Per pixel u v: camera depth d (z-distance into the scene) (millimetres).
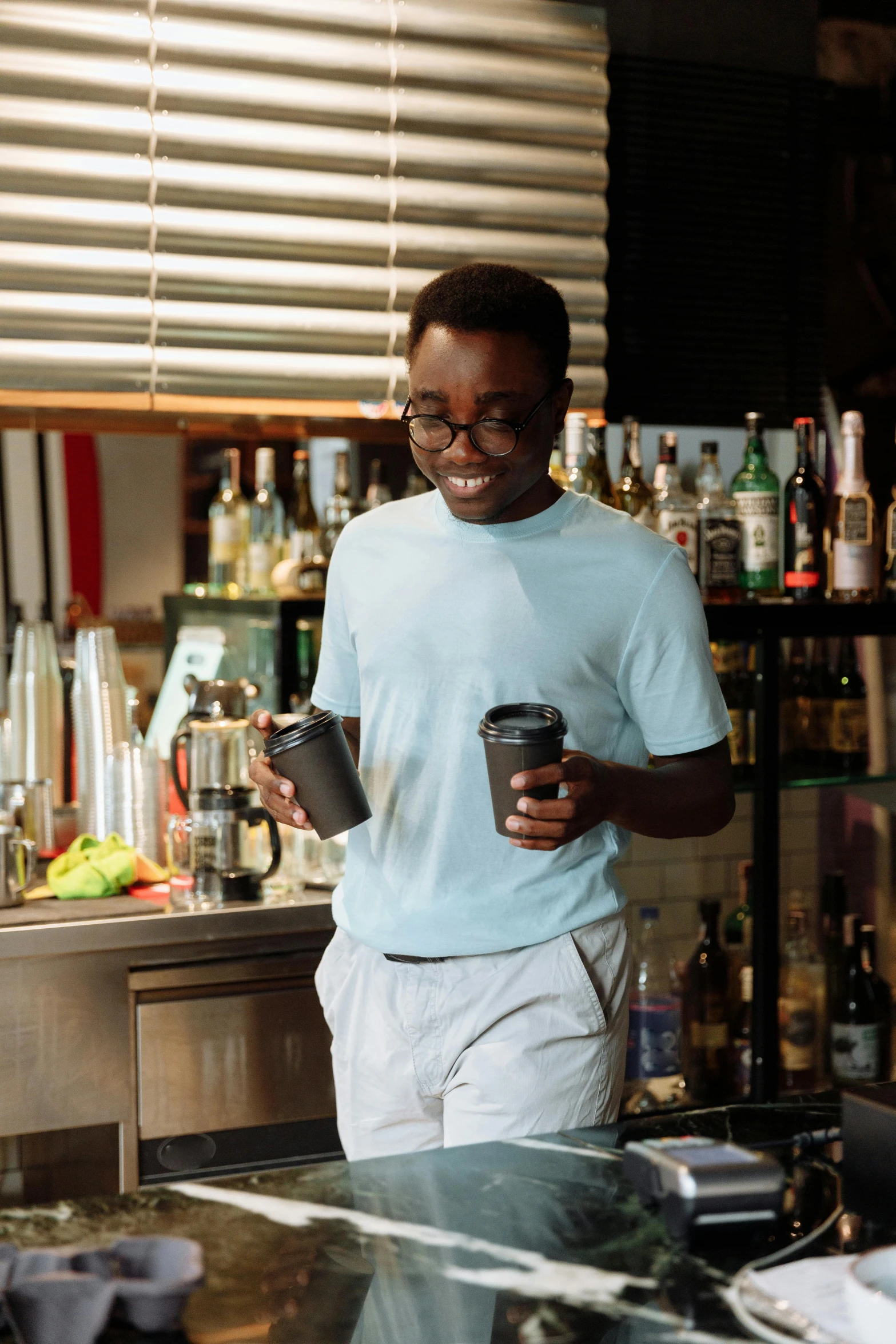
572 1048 1604
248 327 2609
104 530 5340
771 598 2842
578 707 1626
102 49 2457
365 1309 859
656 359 3080
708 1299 867
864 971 2994
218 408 2627
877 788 3178
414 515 1721
